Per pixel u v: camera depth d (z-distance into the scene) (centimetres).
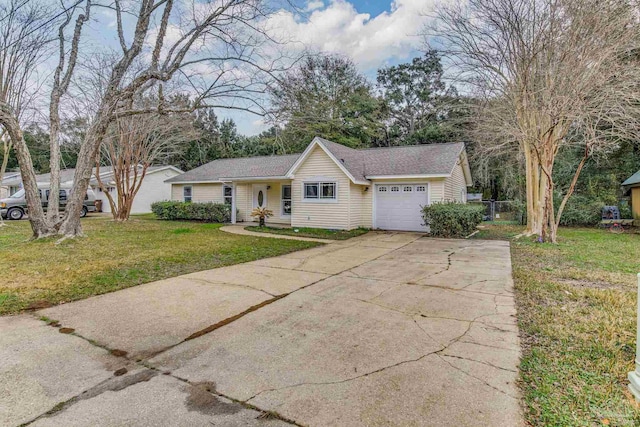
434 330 368
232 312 432
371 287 546
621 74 894
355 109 2548
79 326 387
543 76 1023
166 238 1073
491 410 230
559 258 788
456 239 1140
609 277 598
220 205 1769
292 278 607
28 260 711
